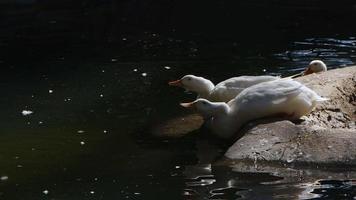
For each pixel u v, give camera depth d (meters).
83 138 10.05
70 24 19.23
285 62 14.16
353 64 13.68
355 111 10.50
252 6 20.50
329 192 7.69
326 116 10.08
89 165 8.93
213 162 8.89
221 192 7.80
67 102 12.01
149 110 11.36
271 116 9.70
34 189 8.16
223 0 21.53
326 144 8.75
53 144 9.81
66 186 8.21
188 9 20.50
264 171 8.45
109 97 12.27
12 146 9.75
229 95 10.80
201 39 16.80
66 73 14.11
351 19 18.33
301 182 8.03
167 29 18.12
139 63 14.69
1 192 8.09
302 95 9.62
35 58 15.59
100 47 16.42
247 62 14.33
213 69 13.91
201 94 11.41
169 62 14.67
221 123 9.86
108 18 19.81
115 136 10.12
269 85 9.86
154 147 9.59
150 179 8.33
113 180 8.34
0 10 21.34
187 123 10.61
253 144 9.01
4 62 15.35
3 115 11.30
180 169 8.66
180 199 7.64
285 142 8.92
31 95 12.52
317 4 20.52
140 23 19.02
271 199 7.53
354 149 8.59
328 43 15.71
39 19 20.06
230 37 16.86
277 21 18.41
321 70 11.91
